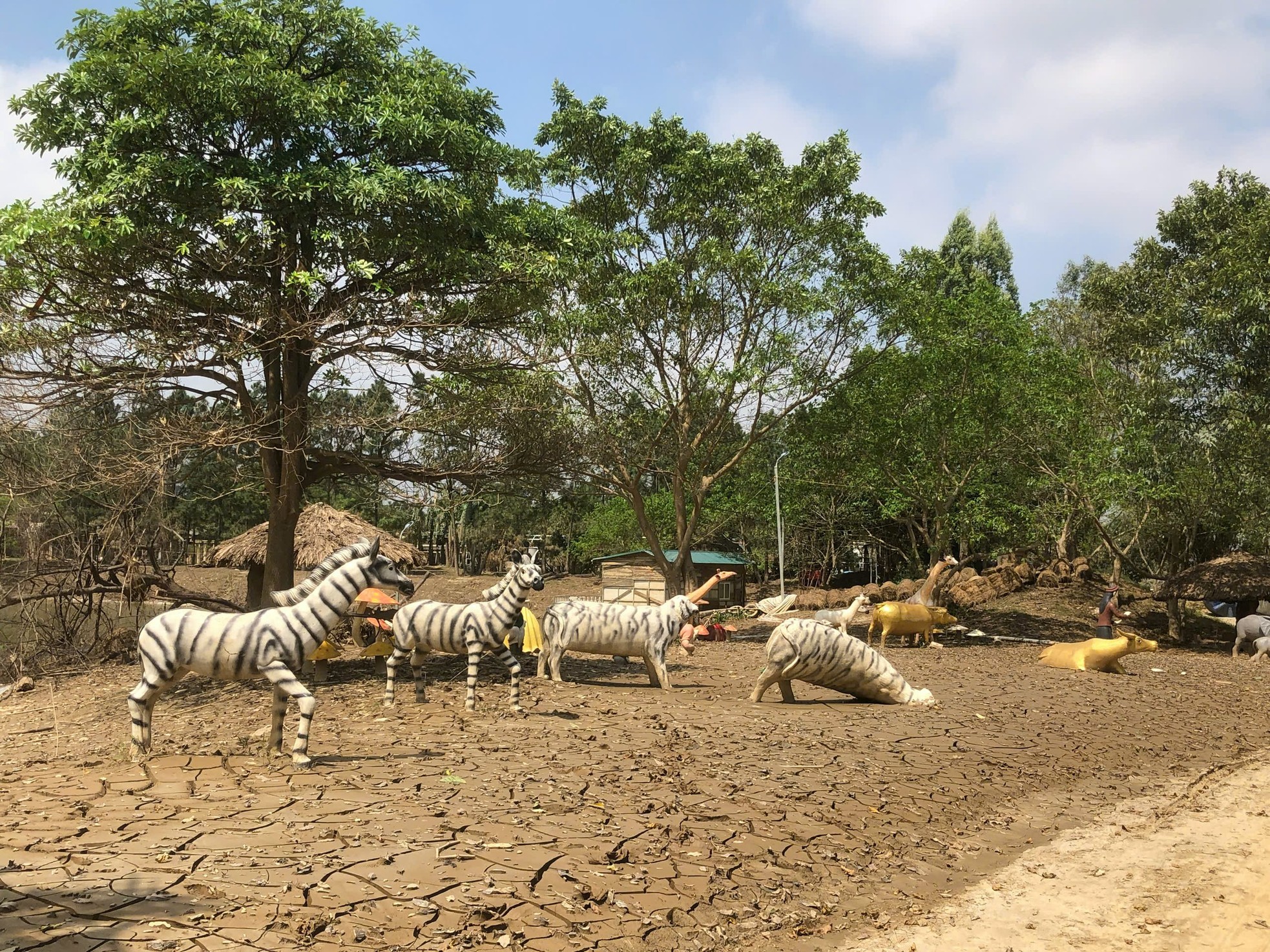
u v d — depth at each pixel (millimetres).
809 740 10375
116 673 18125
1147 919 6059
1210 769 10672
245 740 9664
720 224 25734
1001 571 32469
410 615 12102
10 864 5320
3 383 14375
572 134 26078
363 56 15898
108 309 14477
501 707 12180
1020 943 5652
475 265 15781
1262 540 30391
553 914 5285
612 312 24844
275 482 16812
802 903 6012
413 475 17609
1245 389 26062
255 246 14609
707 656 21203
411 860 5801
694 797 7793
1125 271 29531
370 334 15523
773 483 35844
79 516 21453
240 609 19984
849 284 25375
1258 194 28953
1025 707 13828
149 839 5891
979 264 48375
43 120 14406
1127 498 28672
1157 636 28562
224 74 13875
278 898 5062
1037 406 25844
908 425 26531
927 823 7840
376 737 9922
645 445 27188
